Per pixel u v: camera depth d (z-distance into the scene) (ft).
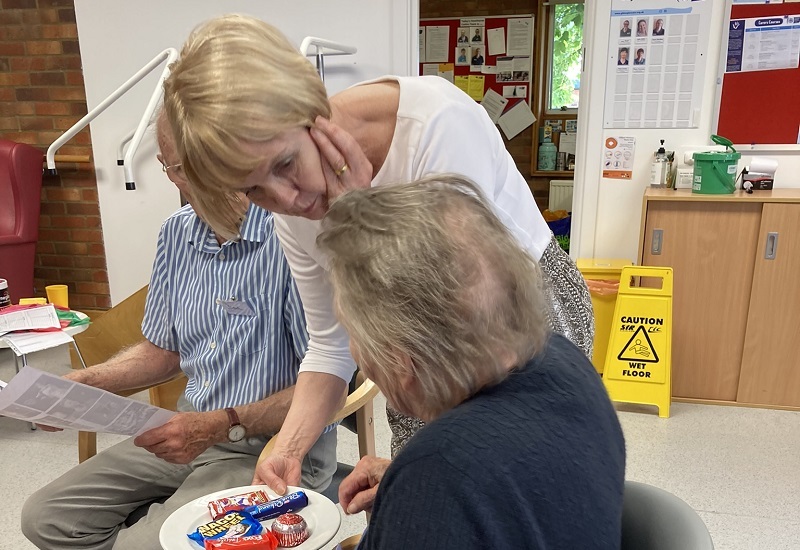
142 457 4.93
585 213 10.25
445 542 1.75
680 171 9.40
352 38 10.43
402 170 3.17
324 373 4.07
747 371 9.20
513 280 1.99
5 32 11.80
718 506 7.05
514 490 1.82
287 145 2.55
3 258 11.22
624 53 9.45
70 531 4.67
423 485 1.81
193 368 5.00
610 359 9.16
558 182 16.99
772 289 8.77
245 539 3.11
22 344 6.86
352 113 3.09
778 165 9.36
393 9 10.18
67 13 11.46
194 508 3.47
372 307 1.95
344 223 2.07
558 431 1.99
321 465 4.72
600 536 1.97
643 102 9.58
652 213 8.91
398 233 1.95
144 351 5.33
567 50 16.61
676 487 7.41
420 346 1.92
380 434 8.79
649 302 8.98
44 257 12.89
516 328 2.01
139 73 9.91
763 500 7.14
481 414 1.93
